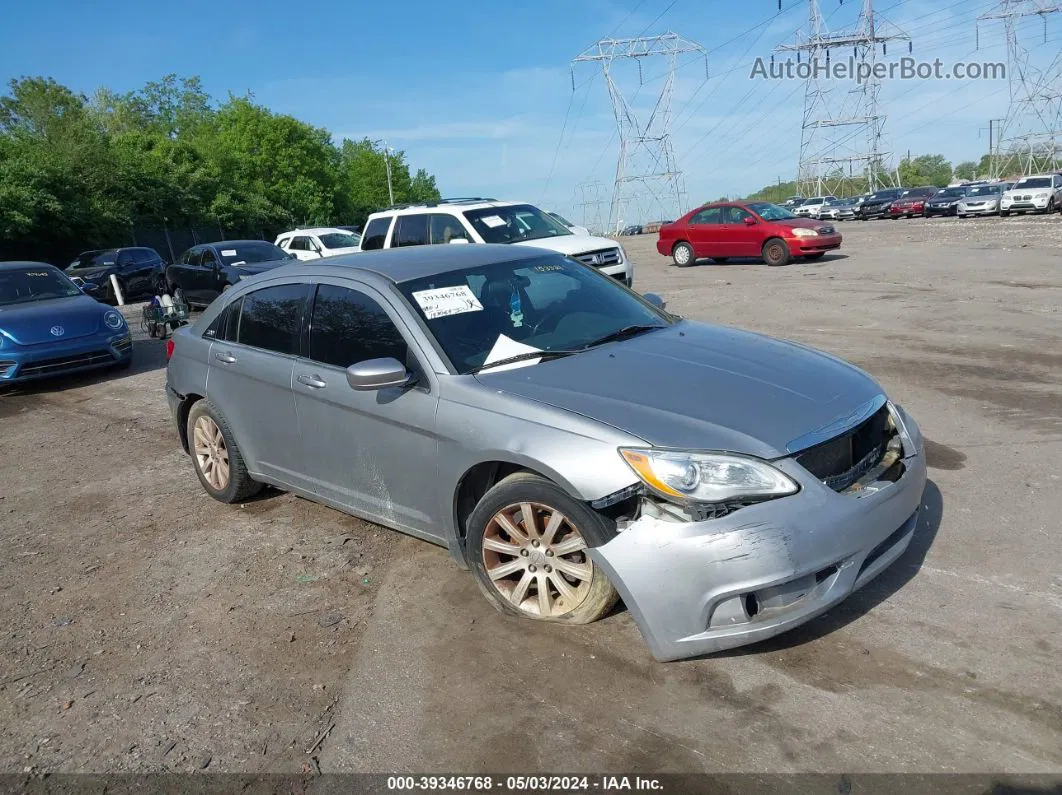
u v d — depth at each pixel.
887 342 9.02
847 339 9.36
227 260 16.56
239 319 5.28
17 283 11.50
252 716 3.29
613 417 3.37
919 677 3.14
